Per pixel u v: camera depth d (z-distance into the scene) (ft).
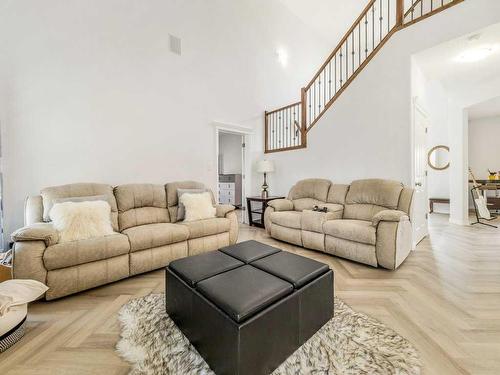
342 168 12.57
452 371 3.84
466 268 8.11
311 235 10.38
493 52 9.62
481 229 13.58
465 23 8.40
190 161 13.12
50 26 8.77
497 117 18.24
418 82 10.88
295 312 4.34
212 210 10.59
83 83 9.54
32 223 7.40
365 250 8.49
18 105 8.24
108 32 10.13
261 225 15.49
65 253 6.29
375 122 11.07
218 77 14.30
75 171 9.42
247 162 16.52
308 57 20.17
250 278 4.67
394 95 10.37
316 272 5.01
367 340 4.61
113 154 10.38
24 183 8.39
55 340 4.76
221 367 3.79
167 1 11.96
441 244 10.84
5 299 4.60
